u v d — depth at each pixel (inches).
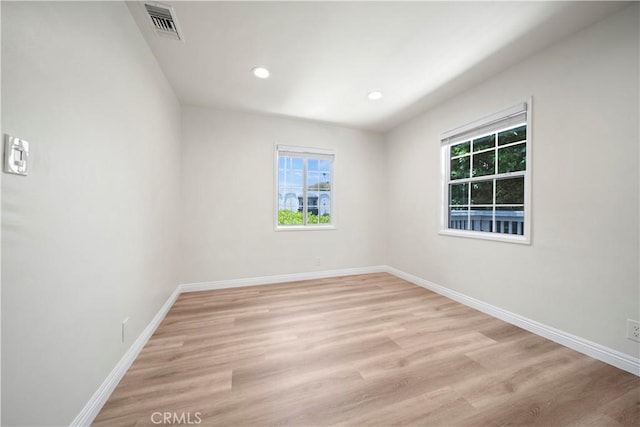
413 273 141.0
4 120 29.7
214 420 47.3
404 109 128.3
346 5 63.0
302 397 53.4
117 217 57.7
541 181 80.3
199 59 85.7
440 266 122.6
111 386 53.7
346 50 81.4
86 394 45.7
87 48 46.2
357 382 58.3
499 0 61.2
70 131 41.7
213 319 93.1
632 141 61.6
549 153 78.2
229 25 69.8
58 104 38.9
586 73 69.7
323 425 46.3
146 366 64.0
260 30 72.0
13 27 31.0
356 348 73.2
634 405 51.3
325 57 85.0
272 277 140.2
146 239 75.9
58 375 38.8
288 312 99.7
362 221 160.7
